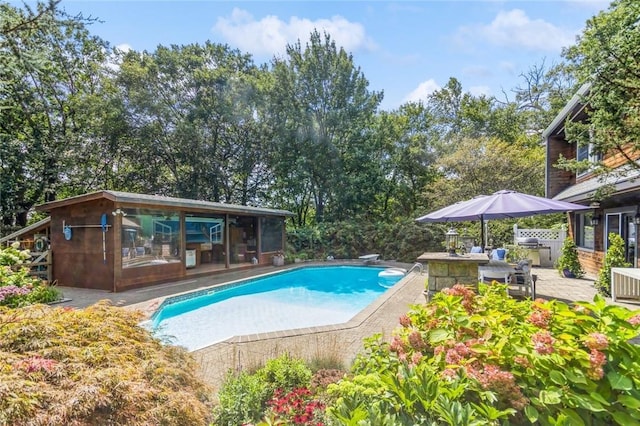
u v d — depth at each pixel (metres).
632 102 5.41
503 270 7.09
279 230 16.73
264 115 21.56
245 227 15.43
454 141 21.28
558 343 1.81
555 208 6.85
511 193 7.54
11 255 7.88
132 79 19.25
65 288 9.81
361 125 21.28
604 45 5.44
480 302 2.62
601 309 1.87
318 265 15.57
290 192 22.38
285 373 3.55
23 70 6.25
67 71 18.45
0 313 2.61
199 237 14.05
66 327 2.54
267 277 12.87
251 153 22.05
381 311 7.03
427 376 1.80
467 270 6.06
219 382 3.92
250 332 7.34
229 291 10.91
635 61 5.27
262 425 2.21
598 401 1.62
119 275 9.34
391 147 22.34
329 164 21.09
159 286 10.30
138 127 19.52
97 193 9.24
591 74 5.79
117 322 2.86
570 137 6.81
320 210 22.08
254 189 22.91
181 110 21.06
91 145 18.78
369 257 16.08
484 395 1.68
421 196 20.58
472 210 7.30
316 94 21.38
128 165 20.75
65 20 5.83
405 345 2.25
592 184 10.48
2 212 16.62
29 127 18.25
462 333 2.21
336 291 11.86
